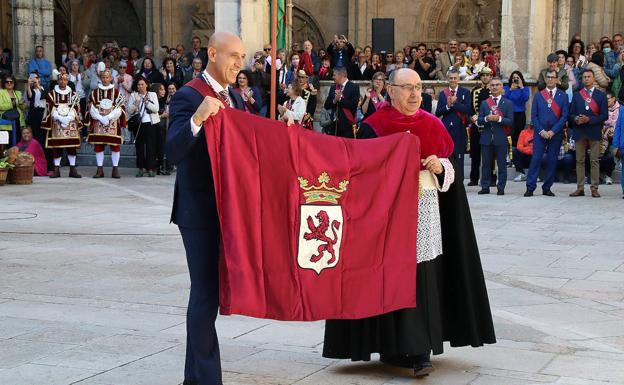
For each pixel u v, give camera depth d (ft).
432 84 68.54
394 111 22.49
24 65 86.58
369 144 20.94
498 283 32.81
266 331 25.99
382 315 21.70
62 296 30.09
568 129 64.54
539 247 40.14
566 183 65.16
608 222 47.32
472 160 63.82
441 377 21.98
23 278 32.96
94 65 79.92
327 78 78.59
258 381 21.48
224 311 19.39
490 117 57.62
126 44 114.01
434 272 21.93
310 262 20.18
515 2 69.31
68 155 69.97
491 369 22.61
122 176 71.31
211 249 19.83
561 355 23.82
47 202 55.01
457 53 80.59
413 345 21.31
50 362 22.71
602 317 28.04
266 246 19.83
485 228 45.24
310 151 20.25
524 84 67.10
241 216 19.49
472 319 22.24
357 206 20.74
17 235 42.50
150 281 32.53
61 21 115.34
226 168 19.26
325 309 20.36
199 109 18.88
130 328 25.99
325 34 105.29
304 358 23.45
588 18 92.99
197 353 19.84
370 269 20.83
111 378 21.48
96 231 43.83
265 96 65.41
